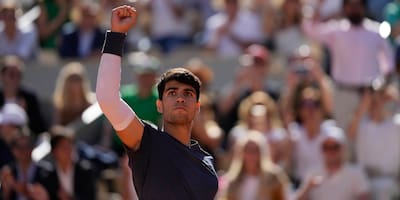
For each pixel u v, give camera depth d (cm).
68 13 2714
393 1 2711
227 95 2331
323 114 2194
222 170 2130
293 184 2112
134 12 1066
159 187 1042
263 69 2319
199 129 2116
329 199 2033
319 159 2108
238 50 2586
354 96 2314
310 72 2225
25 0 3019
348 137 2234
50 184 1978
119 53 1062
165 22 2691
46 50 2714
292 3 2542
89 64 2561
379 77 2330
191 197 1048
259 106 2147
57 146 1986
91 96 2367
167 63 2588
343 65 2323
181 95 1062
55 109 2353
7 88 2308
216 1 2770
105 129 2248
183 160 1052
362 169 2136
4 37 2583
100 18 2711
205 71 2238
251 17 2597
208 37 2619
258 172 1953
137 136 1048
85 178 2014
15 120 2116
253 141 1950
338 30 2331
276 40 2577
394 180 2206
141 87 2233
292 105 2180
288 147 2128
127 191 2008
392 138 2205
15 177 1973
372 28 2334
